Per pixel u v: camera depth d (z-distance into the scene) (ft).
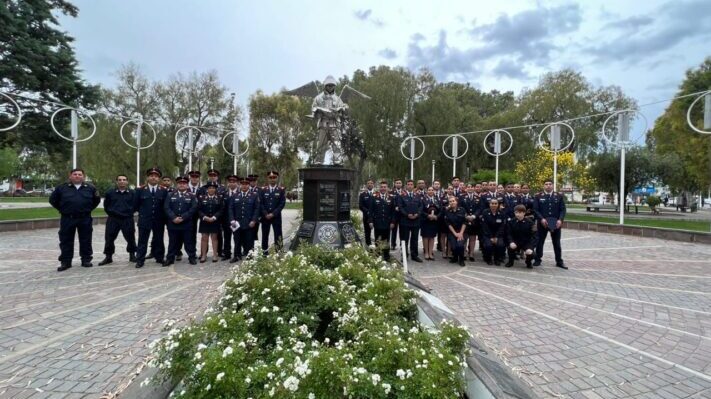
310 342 10.83
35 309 17.98
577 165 83.30
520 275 26.94
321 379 7.73
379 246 22.85
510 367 12.89
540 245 30.66
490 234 31.12
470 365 10.38
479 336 15.53
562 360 13.50
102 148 91.86
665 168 84.99
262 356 9.70
